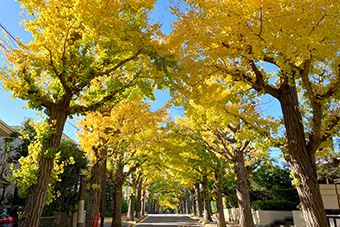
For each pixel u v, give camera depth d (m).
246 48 5.14
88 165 16.98
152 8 5.69
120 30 5.20
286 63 4.71
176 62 5.64
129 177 24.14
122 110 9.88
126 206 35.44
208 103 6.44
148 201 54.94
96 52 6.56
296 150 5.60
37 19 5.36
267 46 4.78
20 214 5.29
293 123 5.80
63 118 6.05
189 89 6.14
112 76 8.18
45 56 5.87
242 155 11.07
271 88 6.23
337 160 15.77
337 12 4.27
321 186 11.45
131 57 6.39
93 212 9.85
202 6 5.05
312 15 4.25
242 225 10.14
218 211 15.02
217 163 14.86
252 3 4.50
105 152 10.81
